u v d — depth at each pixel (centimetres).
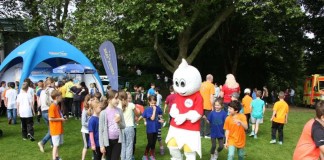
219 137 811
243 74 3400
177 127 697
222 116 808
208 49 3231
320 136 463
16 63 1848
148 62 3281
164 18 2078
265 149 994
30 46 1658
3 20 3116
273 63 3381
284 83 3550
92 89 1644
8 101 1338
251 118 1163
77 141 1063
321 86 2773
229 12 2408
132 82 3020
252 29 2705
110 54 1045
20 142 1045
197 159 862
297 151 489
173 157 717
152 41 2516
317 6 3028
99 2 2058
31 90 1312
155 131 823
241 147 723
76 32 2206
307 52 3362
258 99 1146
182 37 2492
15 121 1353
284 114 1059
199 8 2353
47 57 1650
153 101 827
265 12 2172
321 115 473
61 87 1518
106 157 682
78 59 1761
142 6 2027
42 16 2605
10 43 3700
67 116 1527
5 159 857
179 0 2238
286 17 2245
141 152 930
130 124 744
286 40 3158
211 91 1080
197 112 681
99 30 2016
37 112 1394
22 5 2997
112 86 1045
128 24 2092
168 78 3269
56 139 802
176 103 709
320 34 3150
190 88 680
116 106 678
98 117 691
